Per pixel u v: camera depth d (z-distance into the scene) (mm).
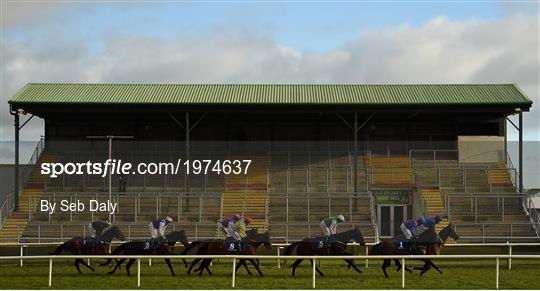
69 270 25125
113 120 42906
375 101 38688
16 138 36750
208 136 43125
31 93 38688
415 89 41250
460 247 32781
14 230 31812
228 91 40812
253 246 24484
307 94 40312
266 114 43031
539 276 23734
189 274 24062
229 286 21203
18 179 34500
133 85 41406
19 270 25016
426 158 40688
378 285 21562
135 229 31828
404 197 37281
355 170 35156
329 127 43406
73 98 38312
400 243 24062
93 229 25375
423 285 21578
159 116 42844
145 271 25000
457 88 41344
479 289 20797
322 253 24109
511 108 38250
